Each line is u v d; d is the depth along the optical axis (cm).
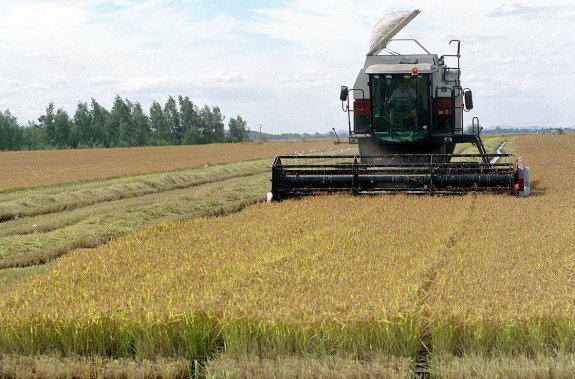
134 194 2764
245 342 736
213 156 6375
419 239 1207
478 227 1320
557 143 7344
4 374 712
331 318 736
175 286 909
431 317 736
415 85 2062
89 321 764
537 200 1709
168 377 697
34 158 6531
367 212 1557
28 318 776
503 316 731
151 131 15125
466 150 4622
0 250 1418
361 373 667
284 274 946
